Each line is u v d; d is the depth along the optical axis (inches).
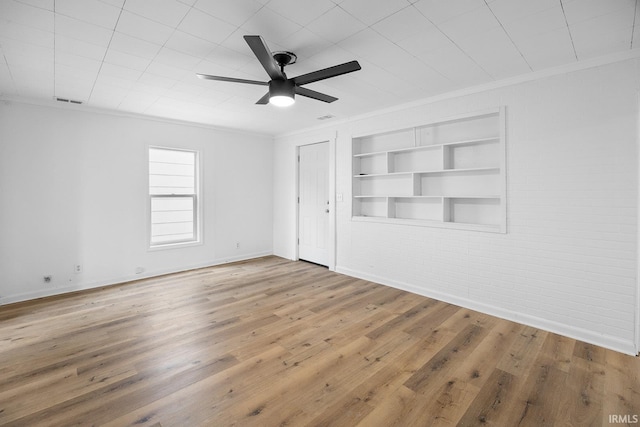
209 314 124.8
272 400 73.8
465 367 87.8
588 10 74.6
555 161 108.5
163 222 187.2
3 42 89.4
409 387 78.9
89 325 114.0
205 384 79.5
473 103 128.5
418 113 147.3
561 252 108.1
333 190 189.3
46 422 66.2
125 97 139.9
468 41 90.3
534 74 111.4
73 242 153.3
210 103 149.4
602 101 99.0
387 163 162.2
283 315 124.1
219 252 208.5
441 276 141.3
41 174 144.6
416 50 95.8
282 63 98.5
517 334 107.9
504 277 121.6
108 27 81.8
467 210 139.3
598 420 67.7
